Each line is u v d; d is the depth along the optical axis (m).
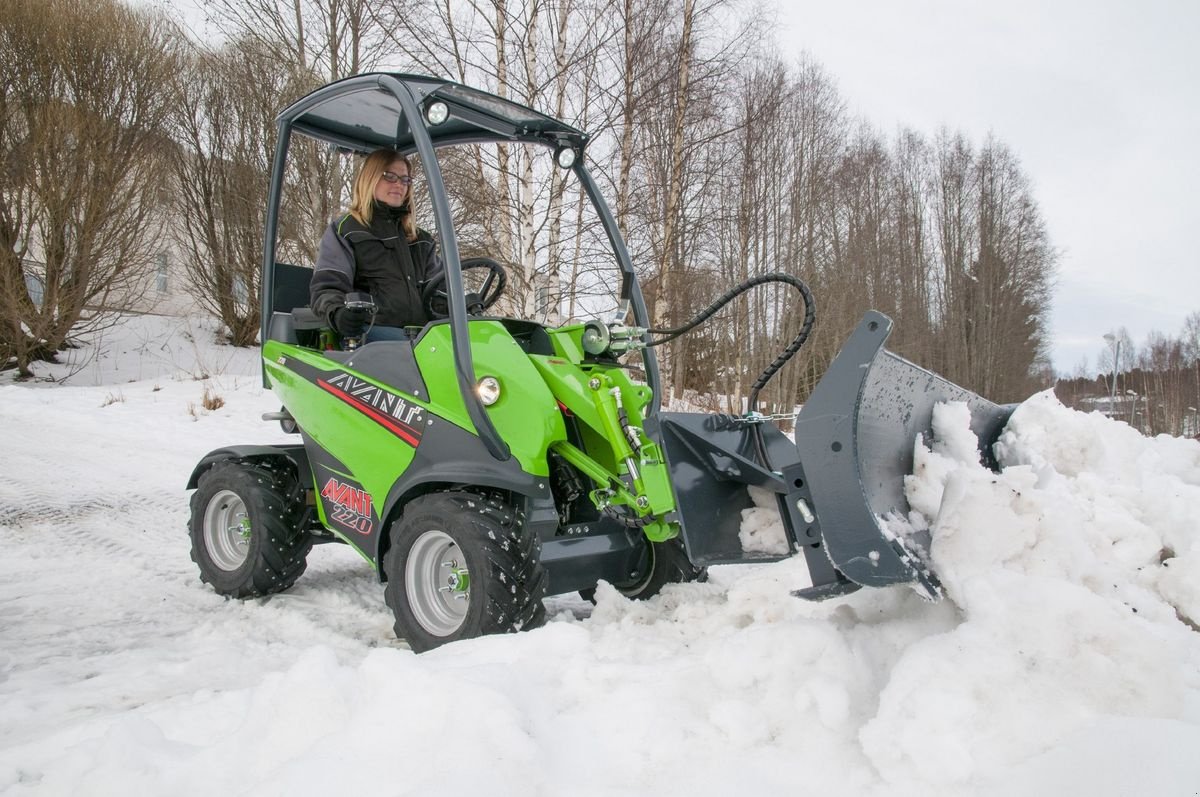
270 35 13.47
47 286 14.88
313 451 3.65
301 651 3.10
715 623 2.74
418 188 9.80
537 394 3.01
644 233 11.45
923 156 38.19
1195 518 2.42
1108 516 2.43
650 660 2.41
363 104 3.74
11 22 14.29
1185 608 2.28
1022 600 1.79
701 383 20.08
